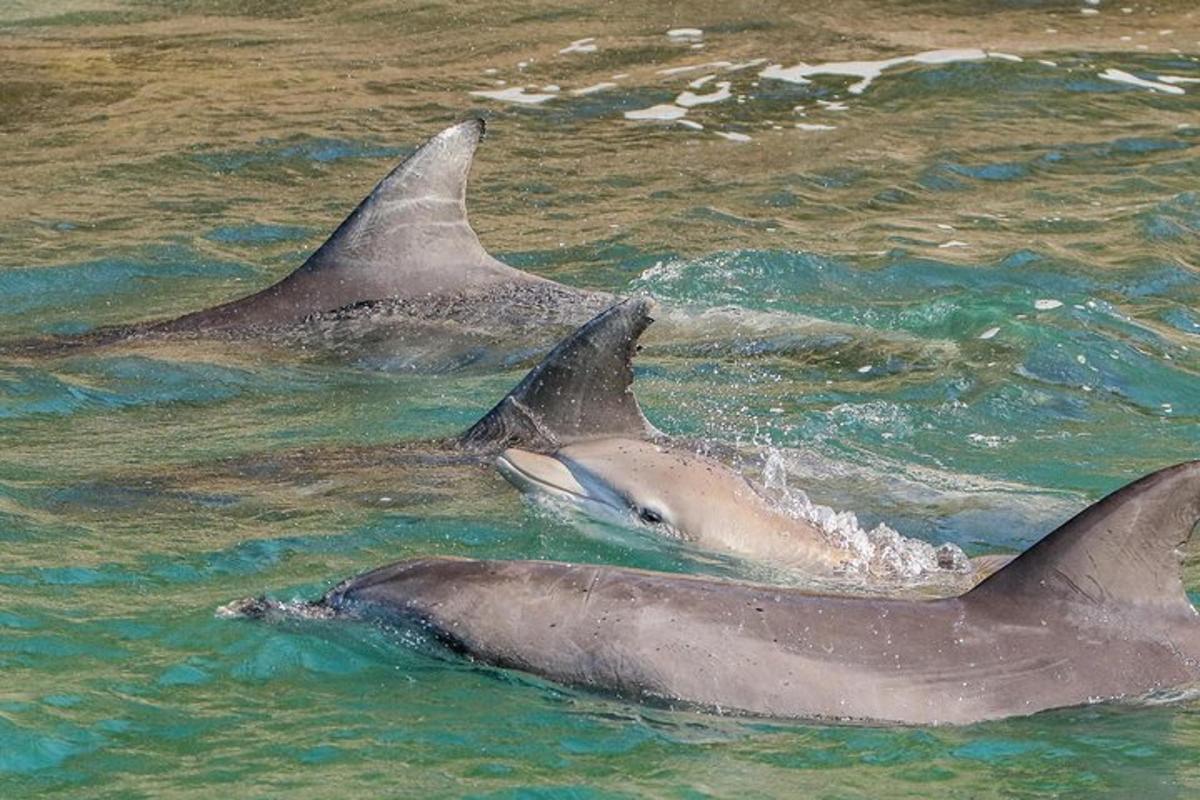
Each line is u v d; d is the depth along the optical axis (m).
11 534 28.09
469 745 21.42
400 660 23.23
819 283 43.41
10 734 21.70
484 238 46.81
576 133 56.22
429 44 65.56
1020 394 35.75
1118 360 38.03
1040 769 20.77
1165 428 34.69
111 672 23.44
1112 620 22.17
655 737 21.53
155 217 48.56
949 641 22.08
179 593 26.00
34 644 24.23
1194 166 53.09
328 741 21.56
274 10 70.19
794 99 59.28
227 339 38.72
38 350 38.31
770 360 37.25
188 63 63.41
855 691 21.75
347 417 34.28
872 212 49.25
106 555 27.36
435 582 23.58
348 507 29.08
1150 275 44.19
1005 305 40.97
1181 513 22.11
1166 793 20.33
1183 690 21.91
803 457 31.41
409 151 54.38
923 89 60.03
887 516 29.03
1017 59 62.34
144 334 39.06
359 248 40.12
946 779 20.62
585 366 30.00
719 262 44.38
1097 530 22.23
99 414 34.59
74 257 45.25
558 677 22.39
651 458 28.52
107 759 21.23
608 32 66.62
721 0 69.69
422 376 36.69
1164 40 65.06
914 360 37.38
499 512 28.70
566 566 23.36
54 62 63.47
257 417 34.41
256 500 29.50
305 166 53.16
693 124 56.91
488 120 57.16
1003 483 31.14
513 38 66.00
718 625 22.30
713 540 27.45
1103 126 56.75
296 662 23.42
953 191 51.31
